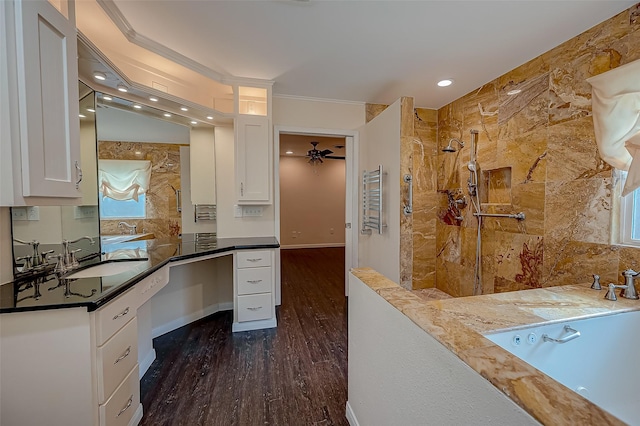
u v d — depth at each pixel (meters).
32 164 1.07
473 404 0.61
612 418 0.42
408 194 2.54
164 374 1.92
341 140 5.50
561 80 2.03
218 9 1.68
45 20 1.13
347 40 2.02
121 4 1.62
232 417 1.54
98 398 1.19
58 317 1.12
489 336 1.06
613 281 1.71
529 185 2.28
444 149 3.05
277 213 3.12
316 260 5.61
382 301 1.10
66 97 1.26
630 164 1.56
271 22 1.81
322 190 7.24
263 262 2.59
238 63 2.36
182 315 2.67
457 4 1.64
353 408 1.46
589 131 1.84
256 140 2.70
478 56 2.24
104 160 2.30
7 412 1.11
